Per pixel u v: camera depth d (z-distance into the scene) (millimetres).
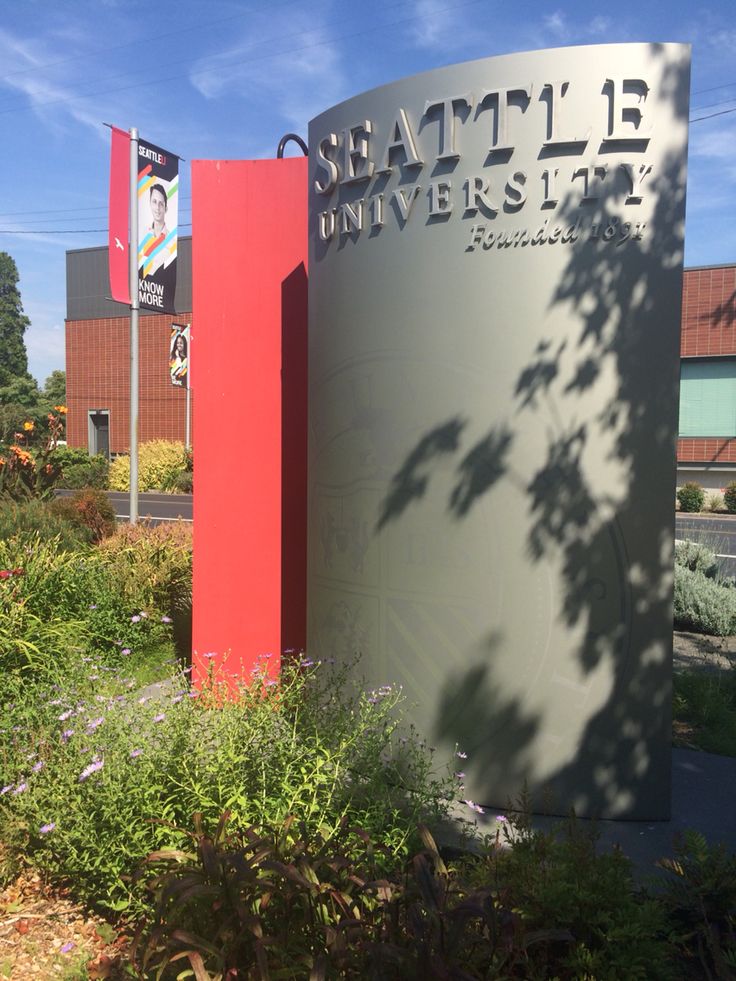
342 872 2551
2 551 6512
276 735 3350
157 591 6953
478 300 3895
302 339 5379
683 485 26047
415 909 2113
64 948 2750
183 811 2965
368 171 4203
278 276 5387
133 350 12953
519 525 3828
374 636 4289
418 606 4102
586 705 3775
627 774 3768
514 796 3857
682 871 2824
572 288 3732
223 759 3035
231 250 5422
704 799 4039
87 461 29500
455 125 3902
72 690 4051
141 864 2551
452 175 3926
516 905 2496
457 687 3979
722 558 13164
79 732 3355
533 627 3820
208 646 5543
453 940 2051
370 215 4234
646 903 2529
